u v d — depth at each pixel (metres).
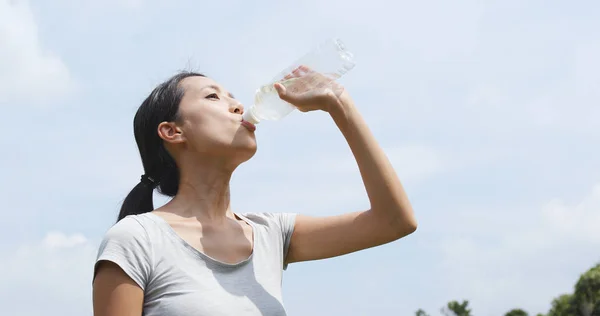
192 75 3.51
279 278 3.26
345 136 3.36
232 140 3.25
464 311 27.94
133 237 2.96
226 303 2.92
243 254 3.20
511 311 28.80
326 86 3.39
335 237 3.41
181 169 3.35
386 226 3.32
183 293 2.90
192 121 3.30
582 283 27.48
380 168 3.33
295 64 3.47
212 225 3.21
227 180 3.32
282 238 3.44
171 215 3.20
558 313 27.78
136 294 2.90
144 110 3.48
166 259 2.97
